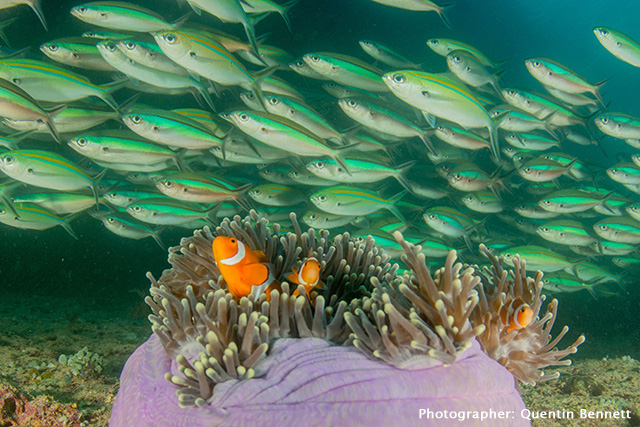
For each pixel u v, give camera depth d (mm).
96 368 557
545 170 1049
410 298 279
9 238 1439
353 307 313
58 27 1545
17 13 1476
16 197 896
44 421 415
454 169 1055
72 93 827
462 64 941
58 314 1084
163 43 732
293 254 373
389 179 1534
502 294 316
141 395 316
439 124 948
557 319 1345
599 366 735
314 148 820
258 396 242
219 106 1550
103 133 845
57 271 1505
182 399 256
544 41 6367
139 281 1595
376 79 985
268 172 1126
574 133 1211
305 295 300
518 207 1146
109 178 1100
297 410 235
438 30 2521
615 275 1075
